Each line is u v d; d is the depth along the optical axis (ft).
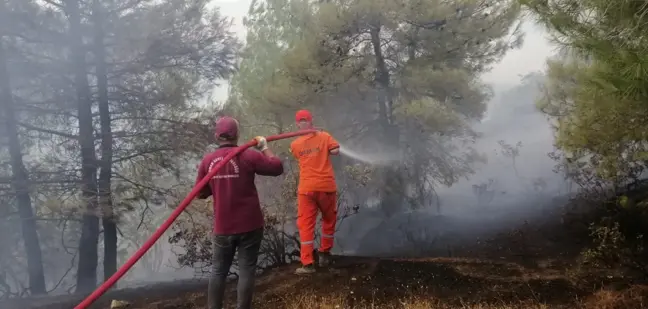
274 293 16.07
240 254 12.25
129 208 31.89
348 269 17.80
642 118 17.63
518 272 17.42
